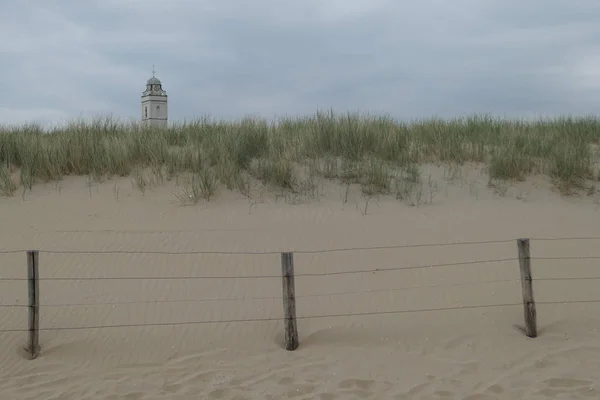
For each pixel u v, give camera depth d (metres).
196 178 10.53
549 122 14.43
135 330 6.53
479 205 9.91
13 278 7.40
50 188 10.27
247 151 11.34
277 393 5.40
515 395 5.32
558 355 5.99
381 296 7.25
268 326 6.64
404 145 11.83
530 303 6.36
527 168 11.05
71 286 7.30
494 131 13.05
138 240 8.48
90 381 5.63
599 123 14.12
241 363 5.96
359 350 6.16
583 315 6.79
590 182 10.88
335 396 5.34
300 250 8.26
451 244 8.25
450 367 5.83
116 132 12.77
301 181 10.54
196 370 5.84
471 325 6.62
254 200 9.93
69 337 6.36
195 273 7.68
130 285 7.38
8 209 9.42
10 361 5.94
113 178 10.70
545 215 9.61
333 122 12.18
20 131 12.84
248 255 8.09
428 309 6.92
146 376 5.73
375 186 10.37
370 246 8.38
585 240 8.72
